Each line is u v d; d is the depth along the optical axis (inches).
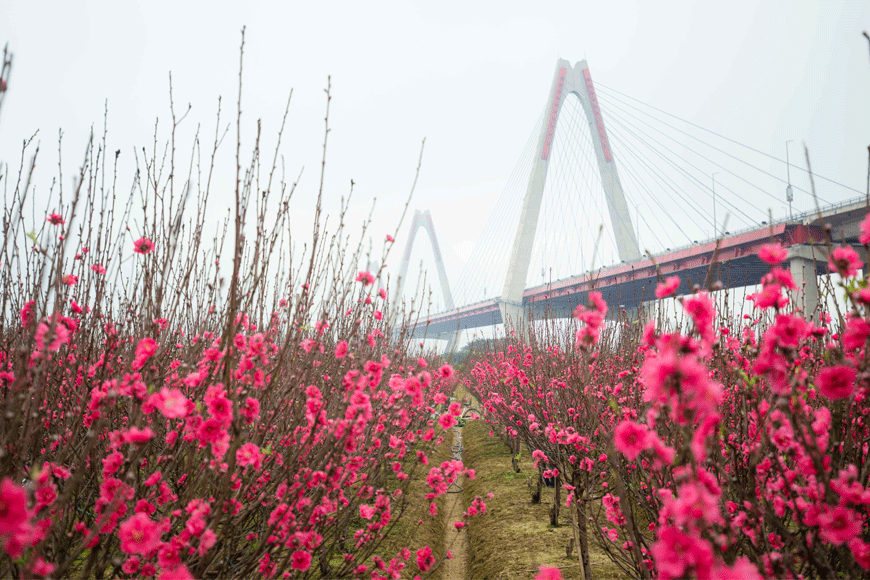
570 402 225.1
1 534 47.1
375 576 122.5
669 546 46.8
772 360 66.9
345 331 152.6
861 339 65.4
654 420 69.6
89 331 118.6
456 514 326.0
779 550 93.1
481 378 516.7
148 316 91.1
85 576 78.7
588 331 80.4
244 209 100.0
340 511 132.4
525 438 316.8
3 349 101.0
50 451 108.0
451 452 521.3
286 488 99.6
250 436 108.3
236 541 114.6
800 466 77.1
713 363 116.7
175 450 110.2
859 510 84.6
